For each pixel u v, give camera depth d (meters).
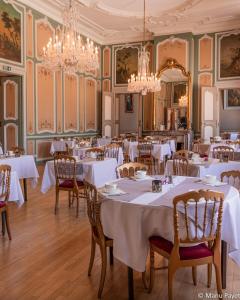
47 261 3.44
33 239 4.07
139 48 12.94
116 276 3.12
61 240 4.04
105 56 13.49
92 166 5.17
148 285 2.93
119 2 10.16
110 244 2.78
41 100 10.17
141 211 2.57
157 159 9.06
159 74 12.40
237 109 14.91
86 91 12.71
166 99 12.45
